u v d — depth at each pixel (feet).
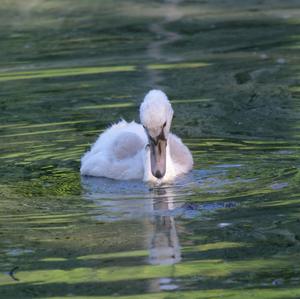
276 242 37.40
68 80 67.72
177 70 69.41
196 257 36.32
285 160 48.70
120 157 49.26
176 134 54.13
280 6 93.15
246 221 40.01
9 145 52.80
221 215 40.88
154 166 46.70
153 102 47.52
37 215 41.83
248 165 48.24
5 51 78.64
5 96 63.72
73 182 47.26
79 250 37.40
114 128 52.90
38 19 92.43
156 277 34.37
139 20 89.40
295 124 55.01
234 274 34.55
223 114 57.72
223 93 62.44
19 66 72.84
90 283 34.01
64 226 40.34
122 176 48.29
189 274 34.81
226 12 91.50
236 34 81.25
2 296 33.40
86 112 59.06
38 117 58.23
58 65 72.49
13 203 43.73
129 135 50.70
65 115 58.54
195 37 80.79
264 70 68.23
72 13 94.73
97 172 48.73
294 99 60.34
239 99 60.70
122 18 90.84
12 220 41.27
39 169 49.06
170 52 75.61
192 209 42.06
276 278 34.12
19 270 35.65
